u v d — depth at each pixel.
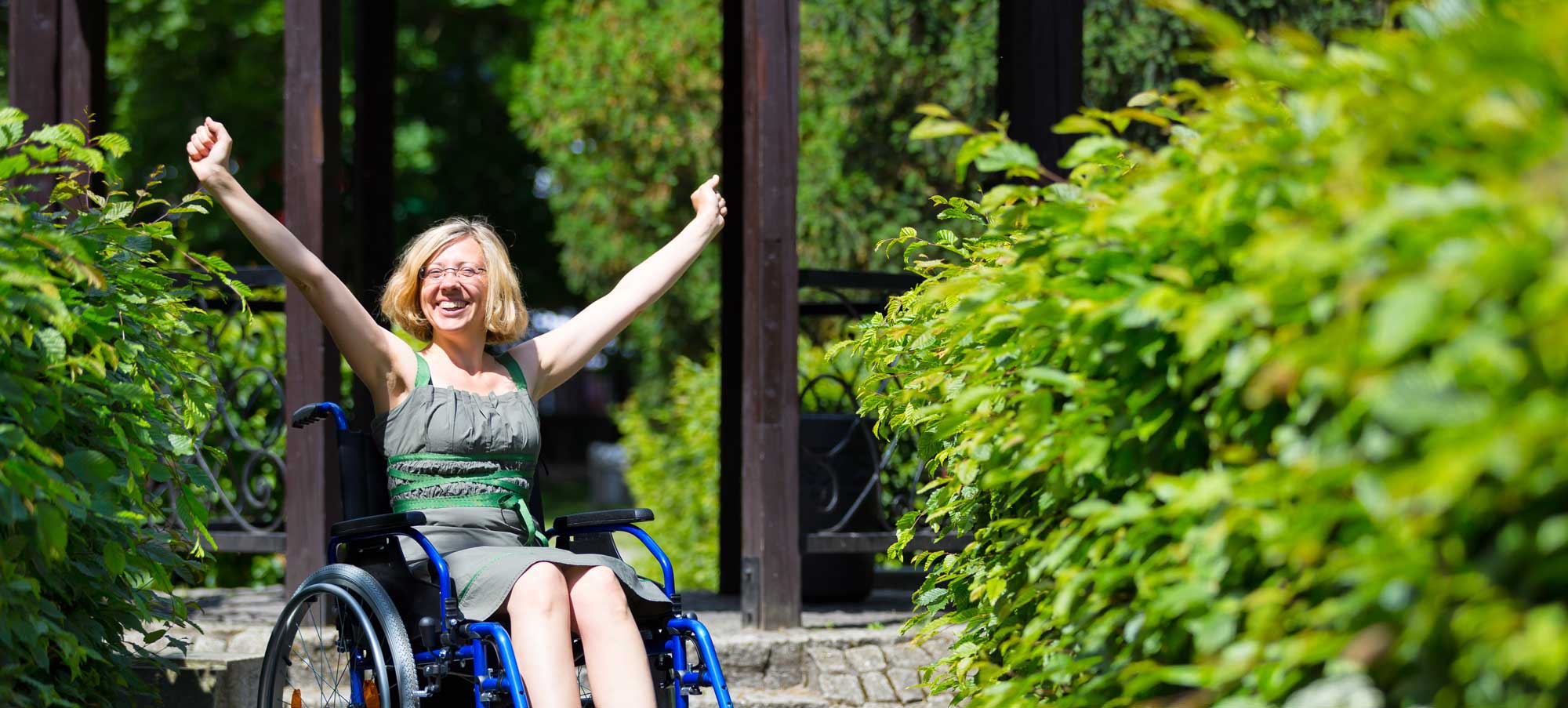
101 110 5.38
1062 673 2.34
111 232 3.21
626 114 13.58
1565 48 1.46
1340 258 1.54
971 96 9.31
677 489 10.95
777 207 5.21
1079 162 2.34
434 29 20.52
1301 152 1.82
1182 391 2.13
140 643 4.65
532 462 3.84
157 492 4.86
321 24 5.08
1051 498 2.52
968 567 3.12
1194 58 1.99
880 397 3.66
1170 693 2.17
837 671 4.88
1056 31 5.52
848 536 5.36
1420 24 1.79
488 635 3.21
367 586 3.27
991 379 2.61
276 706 3.58
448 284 3.82
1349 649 1.61
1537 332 1.42
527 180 22.19
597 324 4.14
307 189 5.06
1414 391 1.49
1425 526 1.50
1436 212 1.47
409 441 3.67
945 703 4.72
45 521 2.59
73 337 2.94
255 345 6.88
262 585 7.76
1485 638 1.46
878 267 10.00
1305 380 1.70
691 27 13.36
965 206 3.43
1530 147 1.48
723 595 6.99
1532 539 1.48
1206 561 1.94
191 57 16.12
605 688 3.27
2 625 2.71
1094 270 2.20
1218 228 1.94
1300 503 1.79
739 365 7.02
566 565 3.39
